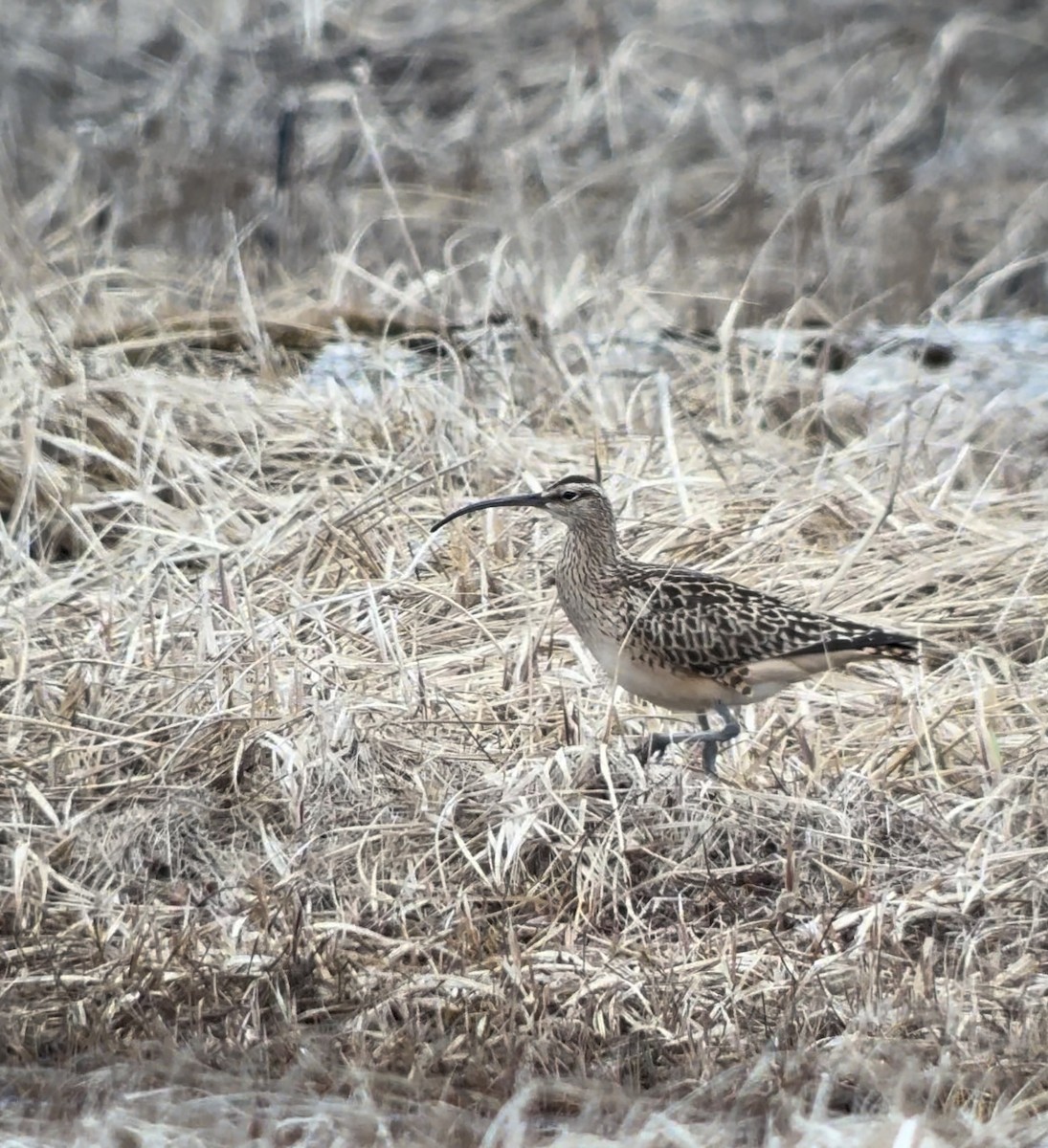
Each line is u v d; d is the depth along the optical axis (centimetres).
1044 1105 800
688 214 2197
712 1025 873
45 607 1198
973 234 2272
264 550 1278
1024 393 1597
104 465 1374
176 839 1006
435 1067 834
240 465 1391
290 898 940
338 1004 880
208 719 1061
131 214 2123
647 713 1144
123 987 879
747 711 1155
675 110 2461
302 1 2572
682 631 1059
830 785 1058
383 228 2148
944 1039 846
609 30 2695
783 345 1669
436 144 2391
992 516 1387
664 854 1003
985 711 1113
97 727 1086
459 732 1086
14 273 1590
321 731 1051
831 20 2758
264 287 1923
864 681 1184
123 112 2430
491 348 1606
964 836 1017
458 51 2608
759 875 992
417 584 1240
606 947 933
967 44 2738
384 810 1011
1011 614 1239
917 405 1566
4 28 2517
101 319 1623
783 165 2362
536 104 2502
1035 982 904
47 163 2267
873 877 985
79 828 1005
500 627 1219
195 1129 772
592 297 1727
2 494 1330
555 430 1501
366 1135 769
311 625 1191
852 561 1255
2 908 944
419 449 1402
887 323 1964
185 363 1591
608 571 1102
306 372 1561
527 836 994
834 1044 848
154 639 1163
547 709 1112
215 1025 866
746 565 1280
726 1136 769
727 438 1486
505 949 930
